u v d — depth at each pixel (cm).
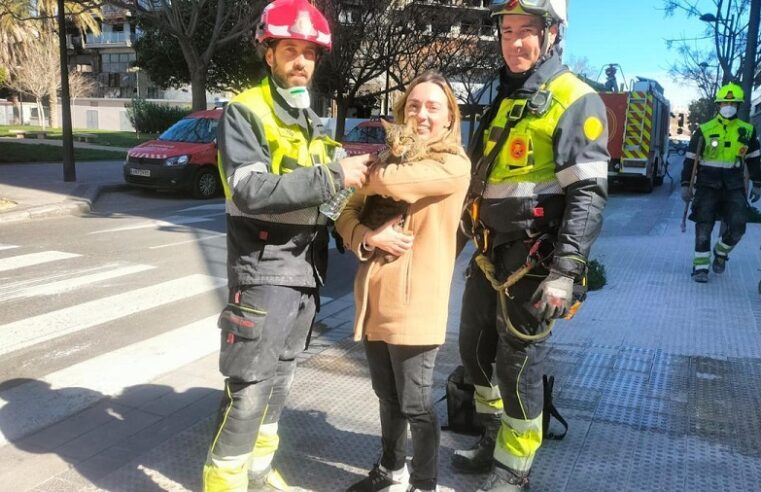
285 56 252
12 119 5684
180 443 350
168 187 1398
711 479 314
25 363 463
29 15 3456
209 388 426
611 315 582
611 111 1797
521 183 277
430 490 283
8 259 783
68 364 463
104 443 350
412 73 2141
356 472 321
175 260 800
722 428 367
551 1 270
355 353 491
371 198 270
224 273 743
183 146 1440
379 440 354
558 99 266
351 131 1630
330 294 686
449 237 264
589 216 259
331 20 1773
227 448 263
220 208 1298
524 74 281
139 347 500
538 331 280
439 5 1942
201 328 548
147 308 601
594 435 357
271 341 256
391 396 279
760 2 1228
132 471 321
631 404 397
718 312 593
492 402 320
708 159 704
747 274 750
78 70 6141
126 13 6062
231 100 254
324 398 407
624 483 310
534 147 271
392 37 1983
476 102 1089
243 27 1889
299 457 334
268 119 251
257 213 238
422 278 257
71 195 1298
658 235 1043
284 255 258
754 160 717
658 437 355
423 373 264
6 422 373
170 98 6209
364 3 1866
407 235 258
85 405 397
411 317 256
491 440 322
